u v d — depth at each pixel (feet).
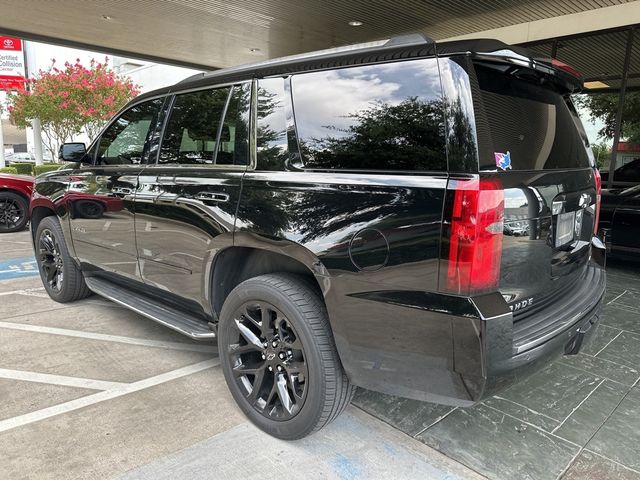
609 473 7.08
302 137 7.45
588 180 8.55
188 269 9.13
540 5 22.12
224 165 8.57
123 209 10.59
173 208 9.19
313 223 6.93
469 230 5.59
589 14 24.35
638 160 24.13
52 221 13.78
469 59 6.00
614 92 24.53
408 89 6.31
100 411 8.61
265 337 7.79
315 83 7.41
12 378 9.77
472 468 7.18
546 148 7.39
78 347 11.33
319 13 24.04
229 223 8.04
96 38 30.22
